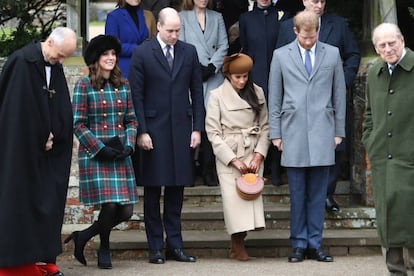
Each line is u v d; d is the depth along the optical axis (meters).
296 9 27.52
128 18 26.03
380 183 19.75
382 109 19.73
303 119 23.45
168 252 23.95
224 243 24.44
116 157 22.09
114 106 22.44
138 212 25.91
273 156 26.86
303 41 23.44
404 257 20.17
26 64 20.34
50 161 20.86
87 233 22.72
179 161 23.48
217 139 23.84
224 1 28.88
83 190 22.23
